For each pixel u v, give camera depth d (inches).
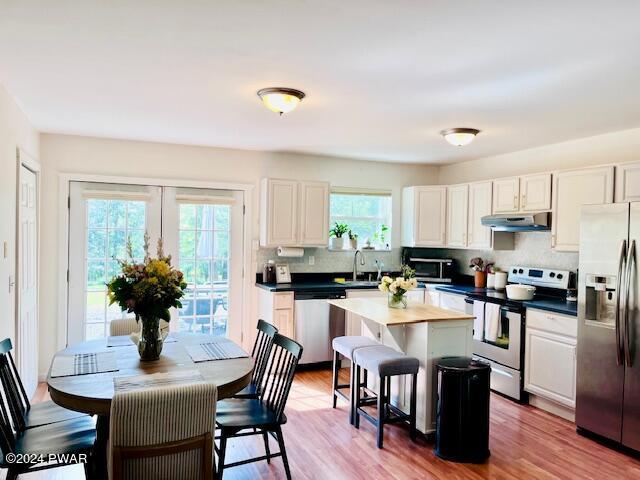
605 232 130.0
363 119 149.2
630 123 149.5
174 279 104.6
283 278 211.2
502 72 104.5
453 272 233.1
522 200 182.1
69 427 95.9
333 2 73.6
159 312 102.0
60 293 179.8
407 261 243.0
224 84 116.0
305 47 92.2
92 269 184.7
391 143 188.7
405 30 83.7
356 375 142.7
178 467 73.2
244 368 100.5
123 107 138.7
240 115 146.7
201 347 117.0
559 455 124.0
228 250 206.5
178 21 81.4
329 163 225.9
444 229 224.2
